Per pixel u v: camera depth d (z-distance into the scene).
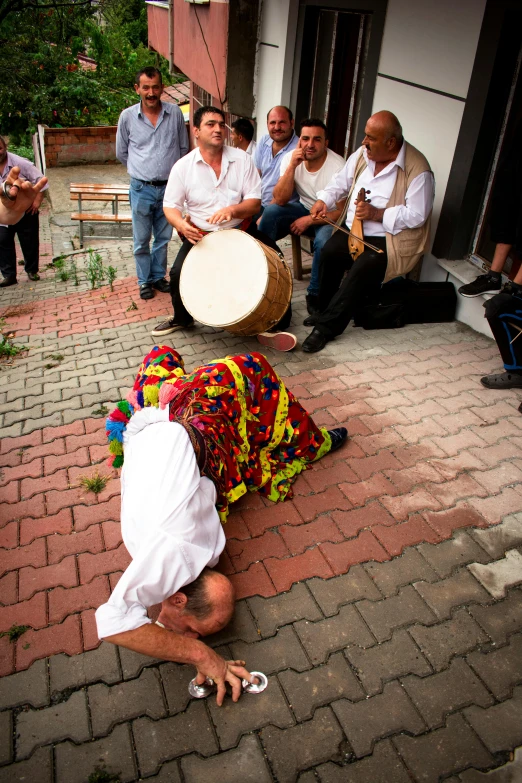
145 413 2.34
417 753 2.11
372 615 2.57
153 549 2.02
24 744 2.18
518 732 2.17
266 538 2.94
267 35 7.32
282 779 2.06
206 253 4.38
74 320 5.98
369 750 2.12
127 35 24.02
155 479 2.14
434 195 4.54
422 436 3.60
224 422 2.75
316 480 3.28
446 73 4.68
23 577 2.82
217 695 2.25
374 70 5.61
